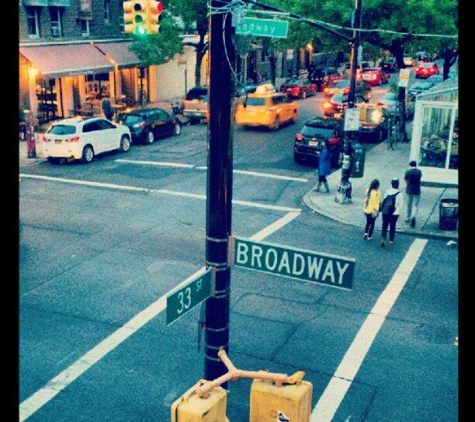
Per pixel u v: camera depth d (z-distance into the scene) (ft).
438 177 64.75
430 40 75.92
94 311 33.68
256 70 159.22
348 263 15.58
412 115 107.14
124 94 114.32
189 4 98.68
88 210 53.42
